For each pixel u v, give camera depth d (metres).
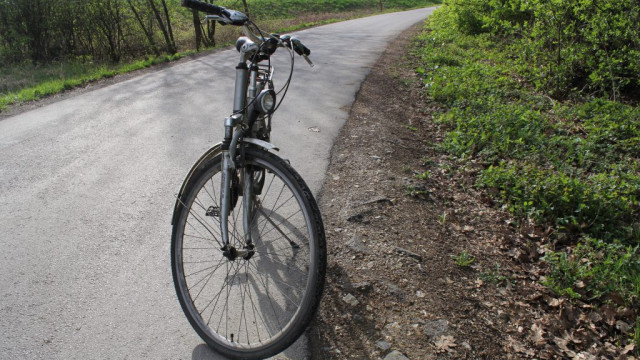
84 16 15.07
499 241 3.75
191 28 20.92
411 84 8.65
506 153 5.42
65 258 3.08
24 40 14.68
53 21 15.01
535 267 3.46
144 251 3.19
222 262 3.04
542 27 9.18
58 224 3.50
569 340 2.71
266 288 2.80
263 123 2.55
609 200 4.31
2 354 2.25
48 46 15.57
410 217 3.84
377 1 46.62
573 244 3.91
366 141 5.54
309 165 4.74
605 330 2.88
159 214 3.70
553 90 8.62
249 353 2.15
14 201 3.85
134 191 4.07
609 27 8.36
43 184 4.18
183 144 5.22
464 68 9.50
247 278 2.88
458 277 3.14
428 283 3.00
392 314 2.66
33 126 5.92
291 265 3.02
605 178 4.80
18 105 7.09
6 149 5.06
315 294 1.99
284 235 3.02
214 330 2.34
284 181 2.10
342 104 7.19
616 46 8.73
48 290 2.75
